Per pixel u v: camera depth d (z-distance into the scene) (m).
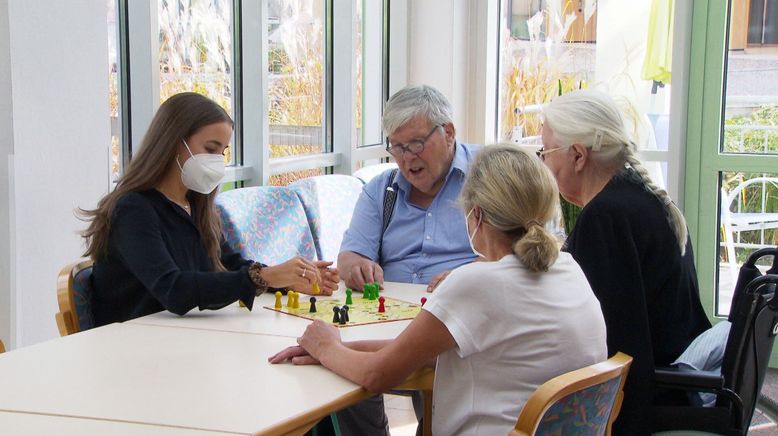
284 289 2.56
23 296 2.53
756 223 4.58
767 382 4.32
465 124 5.12
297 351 1.90
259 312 2.31
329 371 1.82
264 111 3.82
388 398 4.04
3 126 2.47
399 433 3.58
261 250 3.21
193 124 2.35
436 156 2.84
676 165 4.64
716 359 2.20
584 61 4.91
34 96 2.54
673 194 4.66
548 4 4.98
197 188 2.38
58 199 2.63
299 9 4.19
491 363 1.74
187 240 2.41
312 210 3.56
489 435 1.72
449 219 2.92
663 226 2.19
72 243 2.69
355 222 3.01
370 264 2.78
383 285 2.72
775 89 4.48
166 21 3.36
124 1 3.21
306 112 4.31
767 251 2.46
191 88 3.53
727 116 4.59
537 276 1.77
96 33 2.75
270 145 4.04
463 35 5.00
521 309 1.72
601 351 1.82
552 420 1.62
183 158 2.36
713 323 4.69
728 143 4.61
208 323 2.18
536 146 5.09
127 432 1.45
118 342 1.99
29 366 1.79
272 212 3.34
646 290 2.19
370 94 4.91
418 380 1.94
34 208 2.55
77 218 2.61
